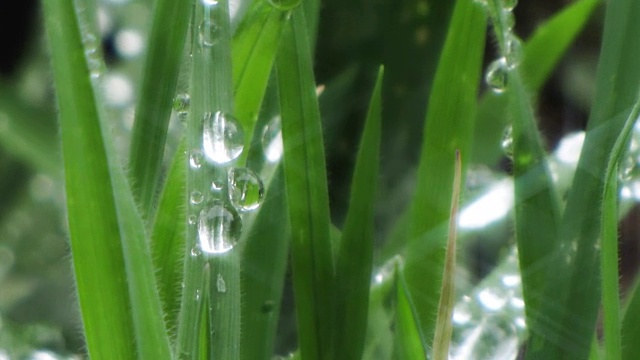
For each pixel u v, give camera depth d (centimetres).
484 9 16
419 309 16
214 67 14
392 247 17
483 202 17
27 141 19
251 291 15
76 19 14
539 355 15
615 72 15
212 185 14
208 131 14
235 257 14
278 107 16
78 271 14
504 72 16
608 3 15
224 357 14
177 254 15
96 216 14
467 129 16
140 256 14
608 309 14
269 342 15
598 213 15
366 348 16
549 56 19
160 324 14
